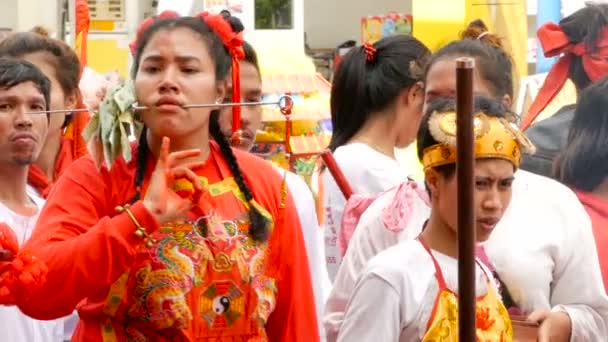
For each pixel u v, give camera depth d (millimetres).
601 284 5945
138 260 4809
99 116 4922
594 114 6742
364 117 6742
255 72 6996
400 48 6707
